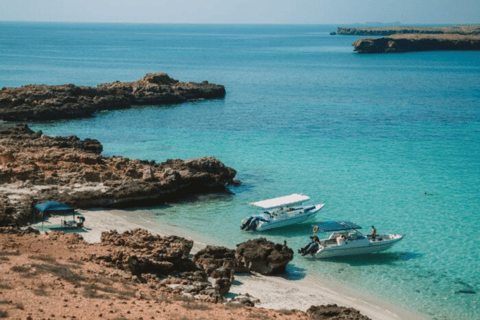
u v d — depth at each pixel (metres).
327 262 44.31
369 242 45.69
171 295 29.84
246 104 132.25
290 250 42.50
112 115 113.88
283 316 29.61
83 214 51.84
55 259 32.16
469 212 56.12
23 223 47.16
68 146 71.69
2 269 28.20
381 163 75.94
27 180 55.75
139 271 33.34
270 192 62.28
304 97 145.38
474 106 130.38
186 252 40.59
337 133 96.62
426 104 133.25
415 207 57.62
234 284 38.31
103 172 59.28
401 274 41.94
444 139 92.31
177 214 54.38
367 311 35.53
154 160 70.69
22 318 22.00
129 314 24.44
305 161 76.56
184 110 122.12
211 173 63.28
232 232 50.12
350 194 61.94
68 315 23.20
